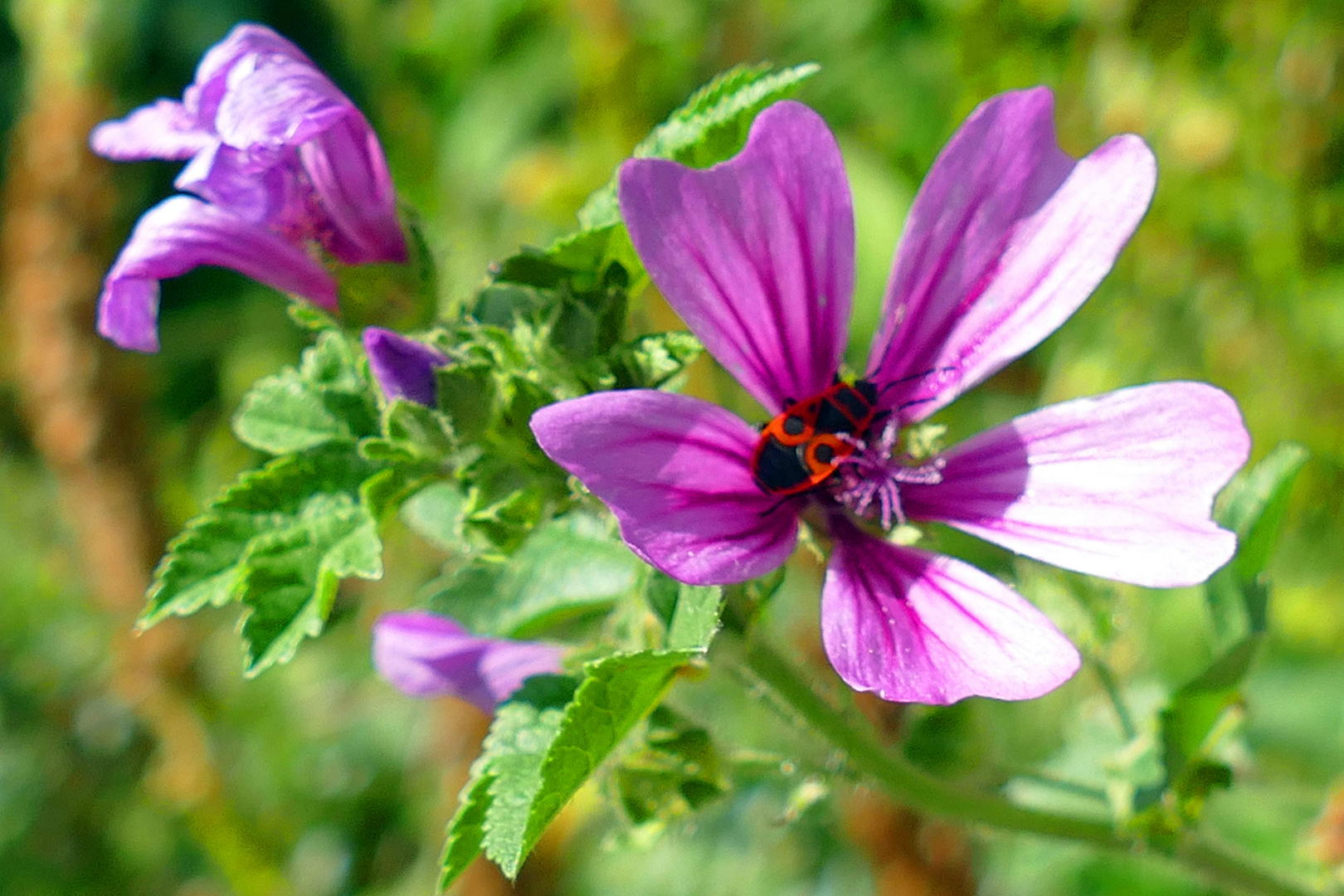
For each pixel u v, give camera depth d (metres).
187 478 0.54
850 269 0.24
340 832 0.44
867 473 0.24
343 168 0.25
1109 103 0.42
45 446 0.45
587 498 0.24
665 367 0.24
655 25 0.45
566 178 0.46
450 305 0.26
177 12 0.74
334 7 0.52
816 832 0.38
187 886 0.45
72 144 0.45
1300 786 0.31
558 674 0.24
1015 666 0.22
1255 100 0.41
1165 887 0.34
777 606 0.38
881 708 0.28
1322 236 0.41
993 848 0.36
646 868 0.39
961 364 0.24
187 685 0.43
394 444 0.24
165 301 0.73
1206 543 0.22
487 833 0.22
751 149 0.23
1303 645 0.39
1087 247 0.23
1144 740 0.26
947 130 0.44
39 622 0.50
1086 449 0.23
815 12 0.45
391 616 0.26
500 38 0.49
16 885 0.46
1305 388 0.41
